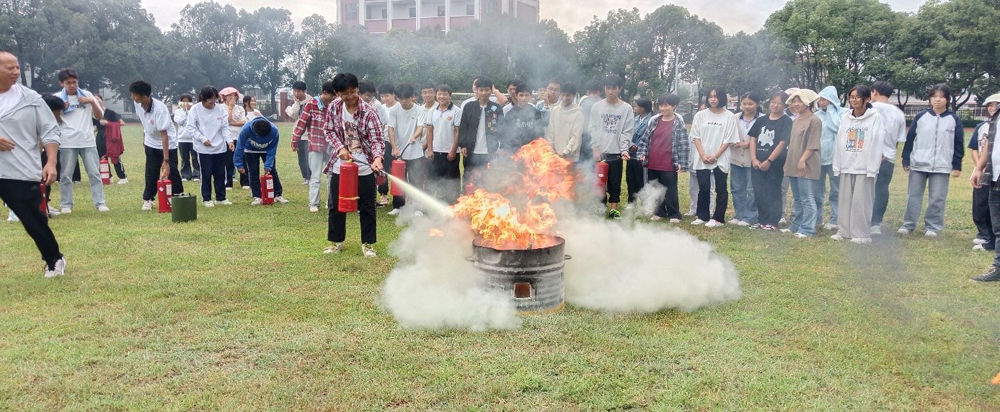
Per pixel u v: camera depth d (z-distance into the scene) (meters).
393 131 8.85
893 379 3.63
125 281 5.36
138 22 42.06
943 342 4.18
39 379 3.53
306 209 9.15
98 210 8.92
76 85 8.61
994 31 29.58
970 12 30.25
